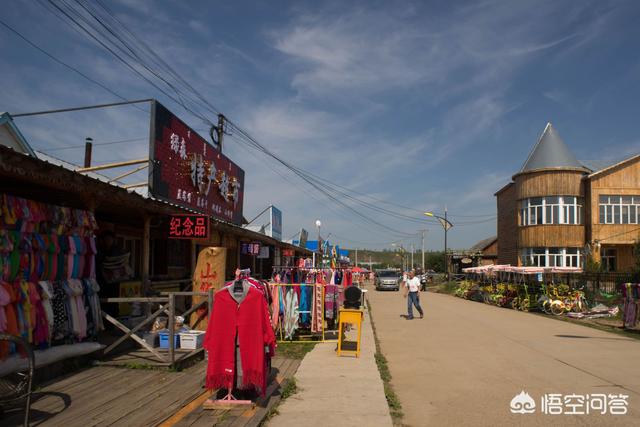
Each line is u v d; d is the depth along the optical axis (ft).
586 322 57.52
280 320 37.24
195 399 19.85
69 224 23.48
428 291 141.28
